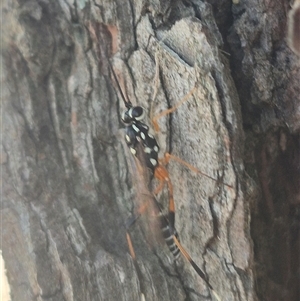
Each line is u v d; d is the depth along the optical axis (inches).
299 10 2.3
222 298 2.6
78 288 2.6
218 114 2.4
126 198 2.9
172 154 2.7
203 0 2.6
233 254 2.5
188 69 2.5
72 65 2.9
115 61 2.8
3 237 2.7
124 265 2.7
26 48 2.7
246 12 2.5
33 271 2.6
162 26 2.7
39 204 2.7
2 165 2.7
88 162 2.9
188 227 2.7
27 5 2.7
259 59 2.5
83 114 2.9
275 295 2.7
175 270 2.8
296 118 2.5
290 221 2.7
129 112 2.7
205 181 2.6
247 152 2.6
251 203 2.5
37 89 2.8
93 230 2.8
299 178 2.6
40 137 2.8
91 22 2.8
